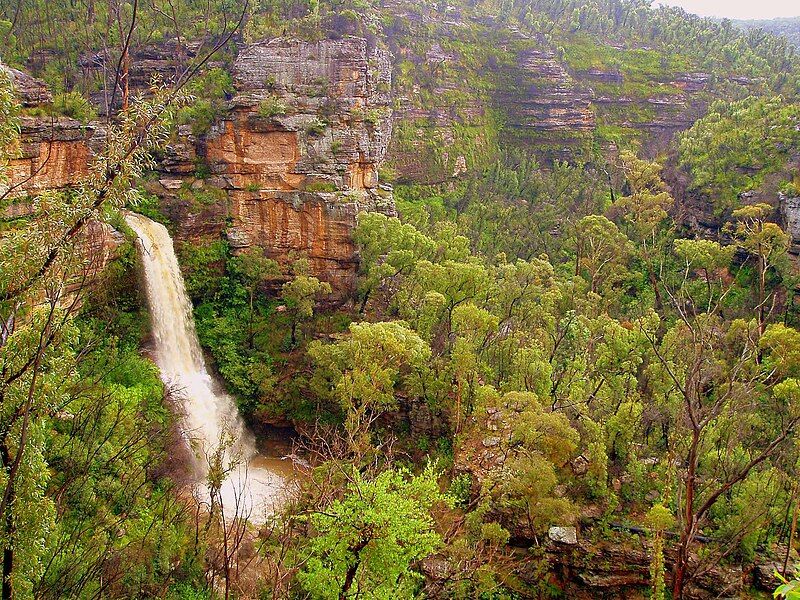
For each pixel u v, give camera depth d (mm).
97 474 26875
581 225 68562
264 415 51156
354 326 41281
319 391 47594
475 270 49188
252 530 34062
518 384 43562
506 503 34438
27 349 16719
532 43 125438
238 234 57250
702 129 86625
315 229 57281
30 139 40562
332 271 57531
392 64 103000
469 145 113062
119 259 46156
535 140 122062
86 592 20875
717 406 24719
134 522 26953
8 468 16266
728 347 44938
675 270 65375
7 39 58188
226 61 59562
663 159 87250
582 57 130000
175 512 30219
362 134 59312
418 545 22734
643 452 39219
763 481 33469
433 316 48531
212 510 27797
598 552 33594
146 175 56312
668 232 72000
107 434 26984
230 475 43812
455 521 32500
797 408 33875
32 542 16750
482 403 42250
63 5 63406
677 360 42625
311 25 58438
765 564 32312
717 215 71625
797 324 57406
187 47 59688
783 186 66562
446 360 46344
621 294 65250
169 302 51781
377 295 57375
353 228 56531
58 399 17609
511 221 85125
